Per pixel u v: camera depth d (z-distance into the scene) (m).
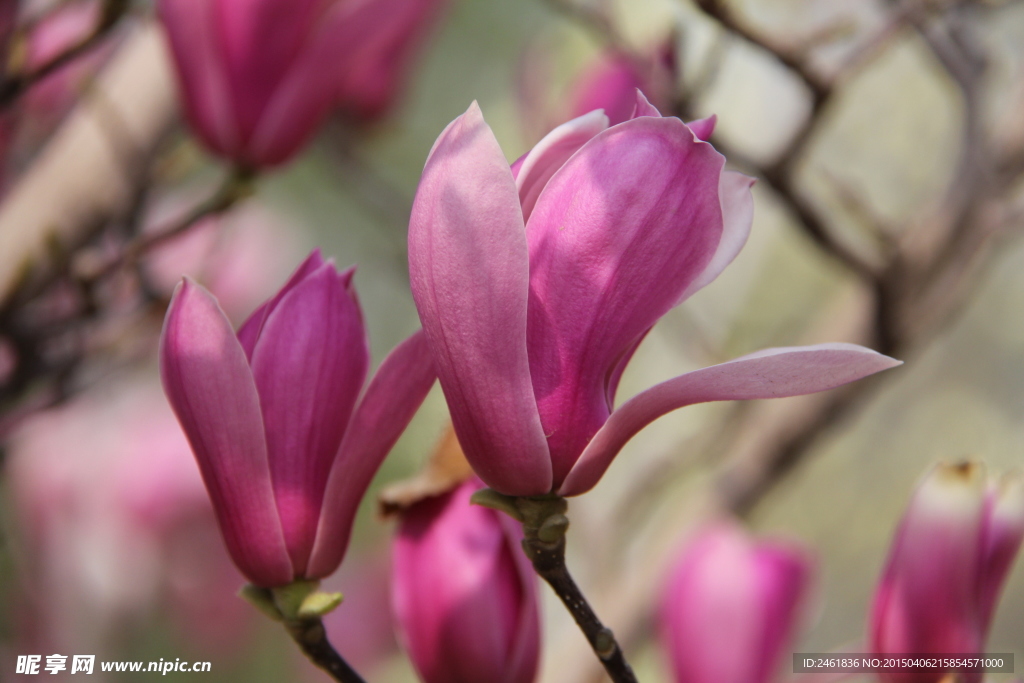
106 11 0.96
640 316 0.78
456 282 0.77
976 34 1.09
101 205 1.16
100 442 1.75
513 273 0.77
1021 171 1.13
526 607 0.86
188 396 0.80
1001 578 0.87
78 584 1.66
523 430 0.78
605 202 0.78
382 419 0.81
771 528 2.82
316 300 0.81
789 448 1.33
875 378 1.28
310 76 1.00
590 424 0.79
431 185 0.77
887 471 2.97
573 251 0.78
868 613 0.90
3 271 1.09
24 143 1.24
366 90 1.35
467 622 0.86
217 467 0.80
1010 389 3.01
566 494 0.79
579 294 0.78
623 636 1.33
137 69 1.20
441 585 0.86
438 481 0.87
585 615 0.80
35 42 1.19
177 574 1.76
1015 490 0.87
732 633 1.00
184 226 1.02
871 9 1.13
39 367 1.08
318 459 0.81
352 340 0.81
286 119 1.00
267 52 0.99
